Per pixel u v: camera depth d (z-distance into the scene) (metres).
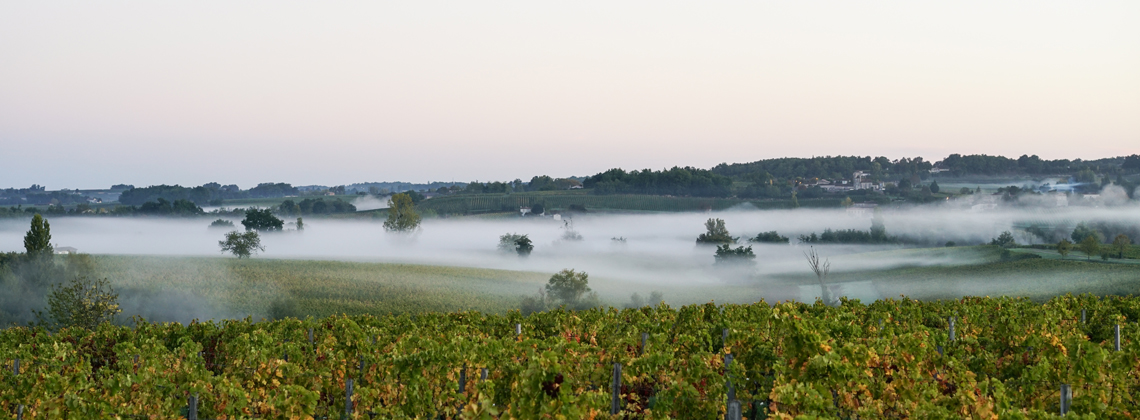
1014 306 25.50
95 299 44.50
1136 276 86.12
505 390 13.74
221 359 20.75
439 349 14.55
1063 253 109.62
